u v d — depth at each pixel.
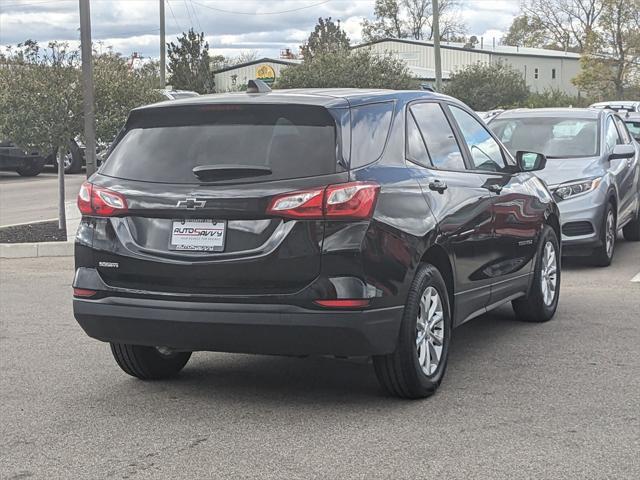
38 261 12.41
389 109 5.92
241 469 4.62
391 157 5.70
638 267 11.14
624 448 4.81
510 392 5.89
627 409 5.49
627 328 7.75
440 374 5.91
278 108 5.50
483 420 5.32
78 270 5.75
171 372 6.45
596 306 8.70
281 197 5.23
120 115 14.18
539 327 7.85
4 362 6.91
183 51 47.78
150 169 5.63
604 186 10.91
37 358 7.04
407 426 5.25
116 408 5.73
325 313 5.17
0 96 13.71
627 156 11.34
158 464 4.73
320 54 35.62
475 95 58.53
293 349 5.30
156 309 5.44
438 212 5.87
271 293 5.25
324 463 4.68
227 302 5.30
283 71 36.66
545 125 12.06
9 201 19.94
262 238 5.28
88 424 5.42
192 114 5.70
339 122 5.43
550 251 8.07
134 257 5.52
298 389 6.12
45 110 13.72
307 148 5.37
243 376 6.49
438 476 4.46
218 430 5.27
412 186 5.70
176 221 5.47
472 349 7.09
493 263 6.79
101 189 5.69
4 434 5.25
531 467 4.56
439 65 39.19
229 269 5.29
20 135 13.84
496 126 12.29
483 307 6.82
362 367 6.68
